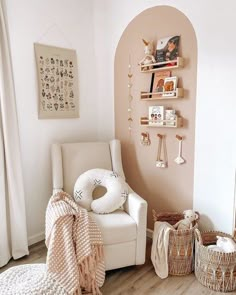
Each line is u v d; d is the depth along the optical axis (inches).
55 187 89.0
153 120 93.6
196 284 75.2
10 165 82.4
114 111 110.4
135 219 77.9
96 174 88.1
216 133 80.5
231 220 80.3
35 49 92.5
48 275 65.5
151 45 92.4
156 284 75.3
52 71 98.2
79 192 85.7
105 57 109.9
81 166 95.0
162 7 89.3
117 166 98.6
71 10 102.0
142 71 94.7
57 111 101.3
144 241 78.5
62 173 92.1
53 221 70.7
